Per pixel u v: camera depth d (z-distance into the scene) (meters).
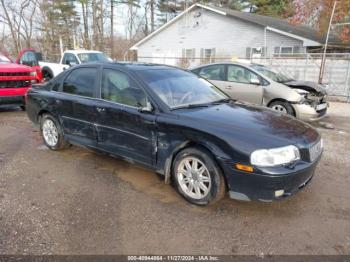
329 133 6.70
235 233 2.85
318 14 19.03
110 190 3.67
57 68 12.29
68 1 33.84
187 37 23.06
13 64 8.52
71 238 2.73
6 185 3.77
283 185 2.88
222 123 3.20
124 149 3.89
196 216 3.13
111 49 34.72
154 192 3.63
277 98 7.12
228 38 20.84
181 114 3.39
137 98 3.73
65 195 3.53
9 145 5.39
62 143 4.89
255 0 33.19
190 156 3.29
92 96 4.24
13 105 8.11
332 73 13.16
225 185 3.14
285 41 18.20
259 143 2.91
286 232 2.88
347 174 4.26
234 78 7.85
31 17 31.73
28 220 2.99
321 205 3.38
